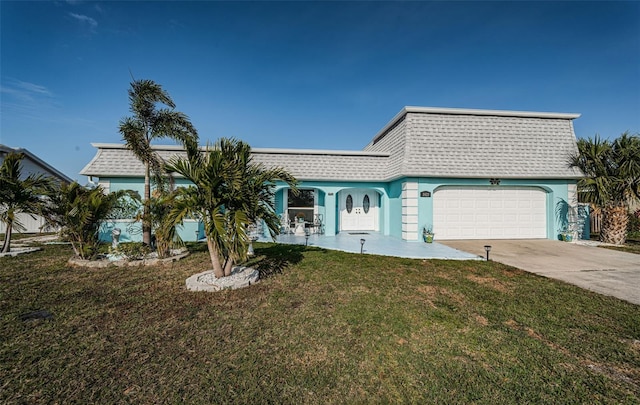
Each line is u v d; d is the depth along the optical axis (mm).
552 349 3447
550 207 12711
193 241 11227
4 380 2736
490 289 5711
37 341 3492
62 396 2549
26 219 15258
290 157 13547
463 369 3035
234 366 3029
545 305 4855
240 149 5965
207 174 5395
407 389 2717
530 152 12648
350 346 3473
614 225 11531
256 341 3557
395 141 13711
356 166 13688
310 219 14625
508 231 12734
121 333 3730
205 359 3154
